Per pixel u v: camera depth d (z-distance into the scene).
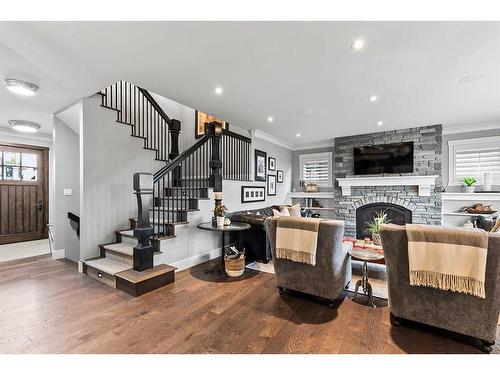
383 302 2.55
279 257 2.58
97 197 3.52
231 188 4.68
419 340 1.91
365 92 3.30
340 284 2.46
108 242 3.65
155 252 3.21
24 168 5.47
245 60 2.46
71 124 3.97
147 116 4.46
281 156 6.65
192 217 3.74
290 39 2.11
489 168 4.74
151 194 3.07
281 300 2.58
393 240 1.99
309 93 3.35
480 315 1.75
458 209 4.90
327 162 6.65
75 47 2.19
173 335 1.95
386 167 5.45
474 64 2.55
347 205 5.92
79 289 2.80
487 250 1.67
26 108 3.75
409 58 2.43
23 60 2.44
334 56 2.39
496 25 1.92
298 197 6.82
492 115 4.31
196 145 3.91
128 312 2.30
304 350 1.78
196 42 2.14
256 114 4.28
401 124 4.91
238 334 1.97
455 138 5.02
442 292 1.86
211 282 3.06
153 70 2.65
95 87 3.03
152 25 1.90
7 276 3.19
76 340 1.88
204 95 3.41
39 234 5.66
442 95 3.41
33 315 2.23
